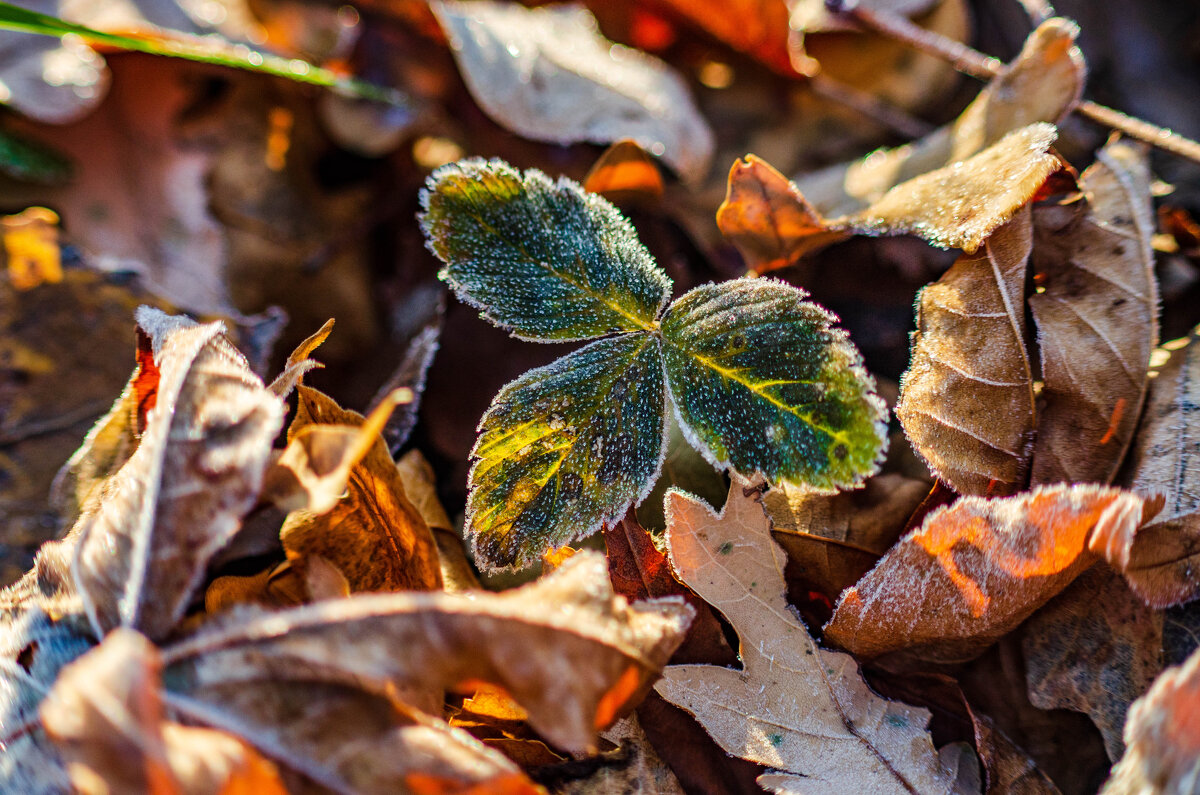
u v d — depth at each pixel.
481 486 0.33
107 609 0.32
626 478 0.33
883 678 0.34
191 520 0.32
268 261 0.43
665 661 0.32
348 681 0.31
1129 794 0.31
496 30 0.41
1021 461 0.34
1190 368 0.35
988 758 0.33
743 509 0.34
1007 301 0.34
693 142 0.41
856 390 0.33
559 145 0.42
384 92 0.43
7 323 0.38
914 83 0.43
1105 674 0.34
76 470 0.35
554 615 0.31
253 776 0.31
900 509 0.35
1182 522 0.34
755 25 0.43
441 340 0.38
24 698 0.32
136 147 0.44
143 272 0.40
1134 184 0.36
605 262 0.34
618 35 0.46
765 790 0.33
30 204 0.43
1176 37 0.43
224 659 0.31
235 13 0.50
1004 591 0.33
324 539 0.33
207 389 0.33
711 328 0.34
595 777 0.33
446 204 0.34
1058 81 0.36
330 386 0.41
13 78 0.43
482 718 0.33
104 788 0.30
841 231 0.36
